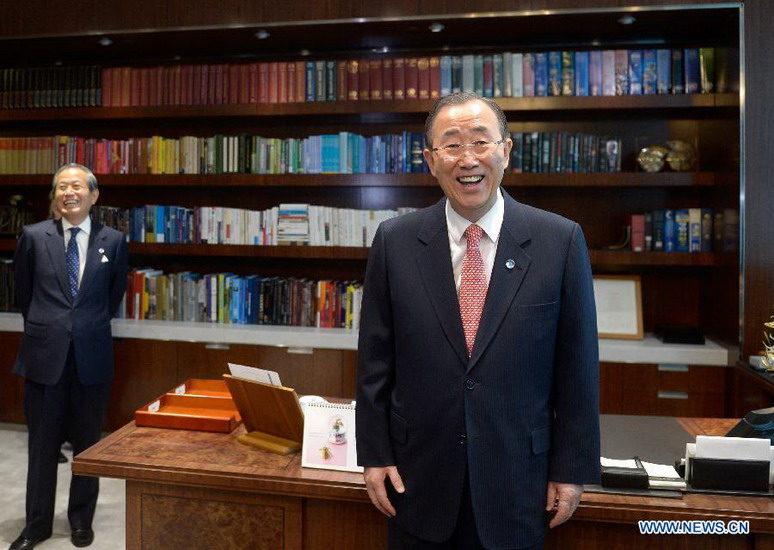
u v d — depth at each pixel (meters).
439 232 1.39
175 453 1.75
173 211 3.99
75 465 1.70
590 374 1.33
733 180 3.27
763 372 2.97
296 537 1.63
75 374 2.72
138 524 1.71
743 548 1.44
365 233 3.82
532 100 3.58
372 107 3.70
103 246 2.88
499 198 1.42
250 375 1.82
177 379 3.82
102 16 3.70
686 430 2.02
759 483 1.48
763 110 3.15
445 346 1.32
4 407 4.06
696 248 3.58
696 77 3.52
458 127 1.29
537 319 1.30
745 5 3.16
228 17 3.57
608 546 1.49
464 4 3.40
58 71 4.02
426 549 1.35
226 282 3.96
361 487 1.55
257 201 4.20
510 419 1.30
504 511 1.29
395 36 3.74
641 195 3.86
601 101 3.53
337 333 3.70
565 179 3.57
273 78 3.81
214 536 1.67
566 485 1.32
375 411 1.40
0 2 3.79
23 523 2.87
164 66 4.10
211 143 3.91
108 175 3.99
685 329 3.58
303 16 3.52
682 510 1.41
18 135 4.40
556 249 1.34
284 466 1.67
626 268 3.91
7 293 4.17
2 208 4.29
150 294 4.01
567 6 3.33
